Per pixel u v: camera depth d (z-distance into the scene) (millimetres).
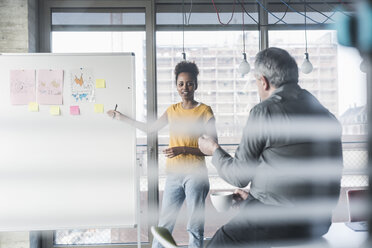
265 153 1341
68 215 2021
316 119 1303
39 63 2018
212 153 1505
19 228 2004
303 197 1273
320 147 1285
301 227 1254
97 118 2041
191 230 2230
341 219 2449
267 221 1316
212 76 2514
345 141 2436
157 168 2432
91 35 2500
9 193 2006
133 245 2422
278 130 1305
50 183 2020
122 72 2053
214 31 2521
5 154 2008
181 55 2504
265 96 1436
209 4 2518
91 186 2033
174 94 2502
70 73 2029
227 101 2516
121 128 2051
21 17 2244
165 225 2285
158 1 2504
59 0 2455
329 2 2494
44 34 2449
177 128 2312
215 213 2393
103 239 2488
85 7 2482
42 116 2020
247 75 2527
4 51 2240
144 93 2498
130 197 2045
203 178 2250
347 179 2422
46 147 2023
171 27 2508
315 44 2525
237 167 1390
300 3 2525
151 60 2477
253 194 1381
